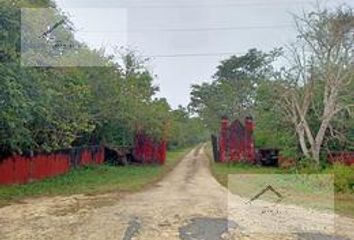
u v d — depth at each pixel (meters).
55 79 21.92
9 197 17.47
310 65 32.16
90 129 27.81
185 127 83.25
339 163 27.56
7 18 16.64
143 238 10.65
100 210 14.12
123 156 38.94
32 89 19.11
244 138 40.59
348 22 31.12
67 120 23.69
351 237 11.45
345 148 33.75
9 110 17.39
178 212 13.56
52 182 23.08
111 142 37.59
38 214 13.60
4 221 12.59
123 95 33.59
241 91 57.41
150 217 12.87
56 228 11.67
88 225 11.95
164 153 44.53
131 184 23.11
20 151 21.33
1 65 16.48
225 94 58.25
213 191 19.80
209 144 94.31
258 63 61.94
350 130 33.62
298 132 32.28
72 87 23.16
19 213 13.80
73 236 10.88
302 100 32.84
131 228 11.56
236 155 40.25
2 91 16.69
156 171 33.81
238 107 57.12
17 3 17.20
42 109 19.86
